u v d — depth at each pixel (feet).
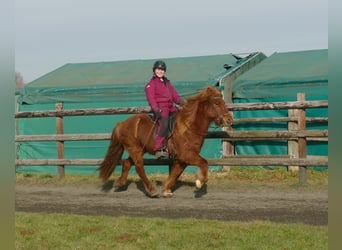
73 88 48.75
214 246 20.29
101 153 47.50
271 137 36.40
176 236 22.03
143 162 36.40
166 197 33.22
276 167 42.09
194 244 20.66
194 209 29.25
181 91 46.16
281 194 32.58
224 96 46.01
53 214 28.53
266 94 45.01
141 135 33.63
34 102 50.31
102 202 32.60
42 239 22.40
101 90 47.98
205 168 31.99
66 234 23.18
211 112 31.65
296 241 20.65
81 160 40.93
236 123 45.11
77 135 40.70
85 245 21.13
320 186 34.47
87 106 48.57
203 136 32.12
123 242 21.50
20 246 21.21
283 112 43.83
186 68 52.60
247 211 28.09
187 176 40.65
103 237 22.43
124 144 34.58
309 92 43.52
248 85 45.60
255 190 34.24
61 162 41.55
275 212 27.55
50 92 49.62
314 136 35.32
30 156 48.57
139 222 25.31
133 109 38.81
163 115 32.60
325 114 42.32
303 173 35.73
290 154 41.50
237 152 44.24
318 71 45.16
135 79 50.37
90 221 25.96
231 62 53.78
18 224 25.49
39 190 37.99
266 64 50.55
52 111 41.73
